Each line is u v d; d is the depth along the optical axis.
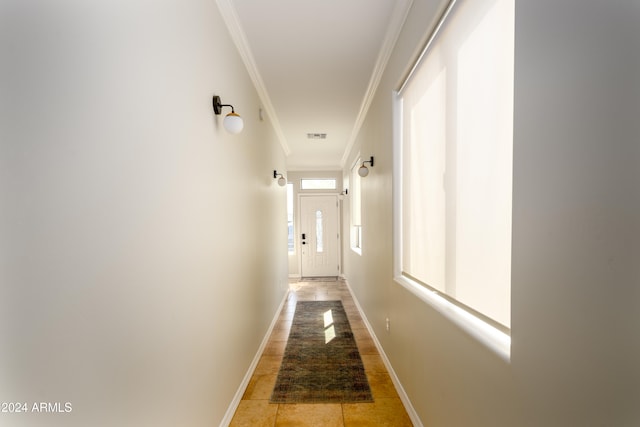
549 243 0.76
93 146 0.77
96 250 0.78
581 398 0.67
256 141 2.84
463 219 1.33
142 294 0.98
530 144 0.83
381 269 2.78
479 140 1.20
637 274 0.54
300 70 2.70
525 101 0.85
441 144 1.54
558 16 0.72
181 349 1.26
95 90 0.78
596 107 0.62
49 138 0.65
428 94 1.70
